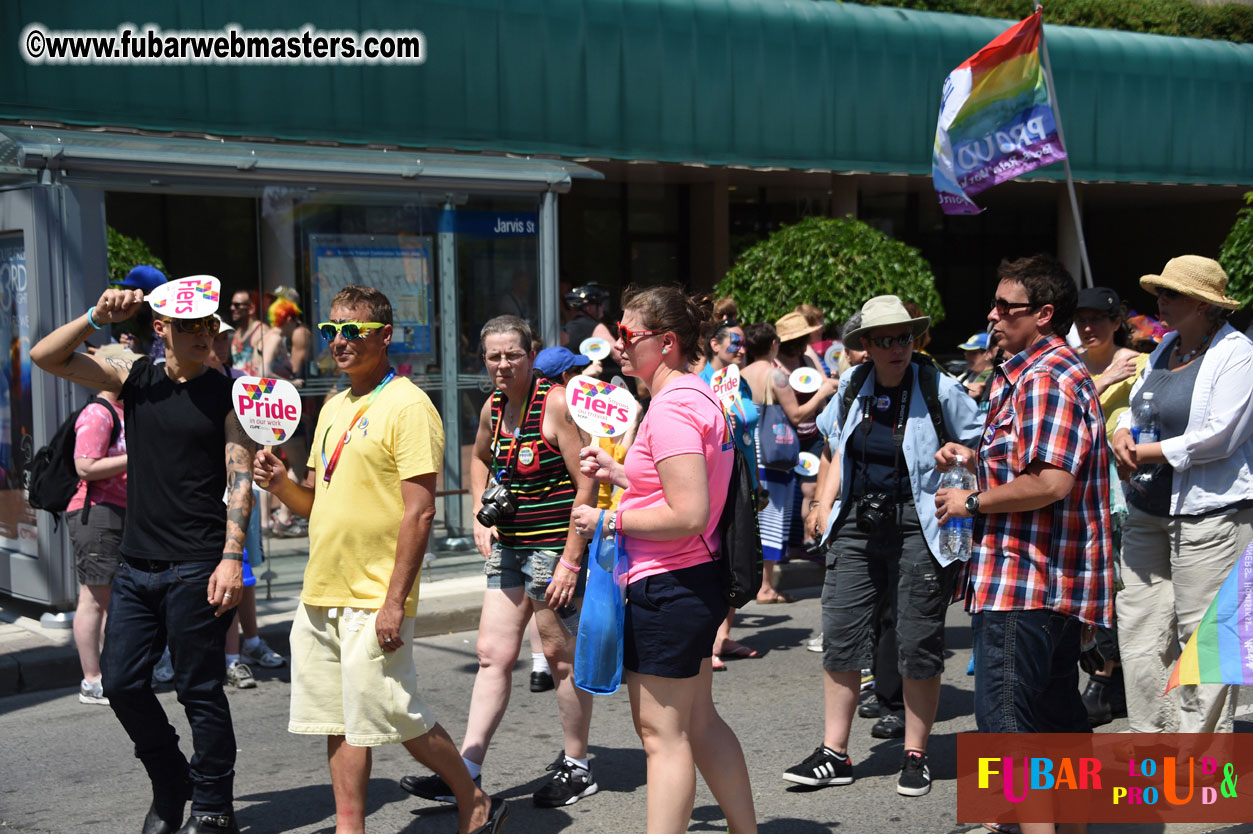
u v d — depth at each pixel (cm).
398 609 369
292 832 437
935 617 459
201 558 403
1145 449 449
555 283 889
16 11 868
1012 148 792
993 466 362
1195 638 361
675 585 344
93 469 567
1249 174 1537
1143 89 1447
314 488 400
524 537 451
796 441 755
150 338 738
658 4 1158
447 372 862
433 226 852
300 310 819
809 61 1250
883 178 1453
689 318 352
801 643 720
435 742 388
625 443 472
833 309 1078
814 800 458
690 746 352
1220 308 445
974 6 1409
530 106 1099
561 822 443
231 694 624
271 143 888
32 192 681
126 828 443
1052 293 358
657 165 1298
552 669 461
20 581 722
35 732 561
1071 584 354
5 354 733
